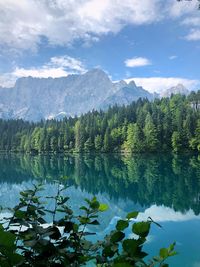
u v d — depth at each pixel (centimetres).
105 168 5772
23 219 192
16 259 116
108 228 1489
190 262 1210
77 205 1606
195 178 3888
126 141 10131
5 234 115
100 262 164
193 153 8544
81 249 182
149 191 3186
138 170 5156
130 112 11931
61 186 277
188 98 13700
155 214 2152
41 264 160
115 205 2508
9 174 5284
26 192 209
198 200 2620
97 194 3045
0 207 198
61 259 168
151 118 9562
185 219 1970
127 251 143
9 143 14588
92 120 12488
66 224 191
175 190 3159
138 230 145
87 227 1477
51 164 7219
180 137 8769
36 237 169
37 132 12950
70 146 11762
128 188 3434
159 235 1599
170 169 5056
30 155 11556
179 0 729
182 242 1474
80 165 6631
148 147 9062
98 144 10544
